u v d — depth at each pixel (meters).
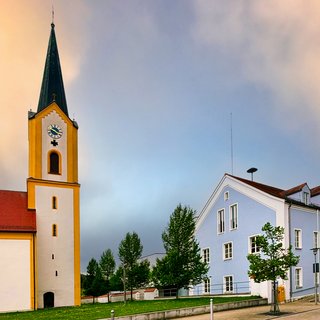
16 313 39.94
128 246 53.88
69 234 50.03
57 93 55.19
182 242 38.06
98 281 61.88
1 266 44.59
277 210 38.53
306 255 39.59
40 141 51.09
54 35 58.22
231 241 43.47
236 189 43.59
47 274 47.81
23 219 47.47
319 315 24.67
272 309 28.66
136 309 30.23
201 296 42.38
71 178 51.94
